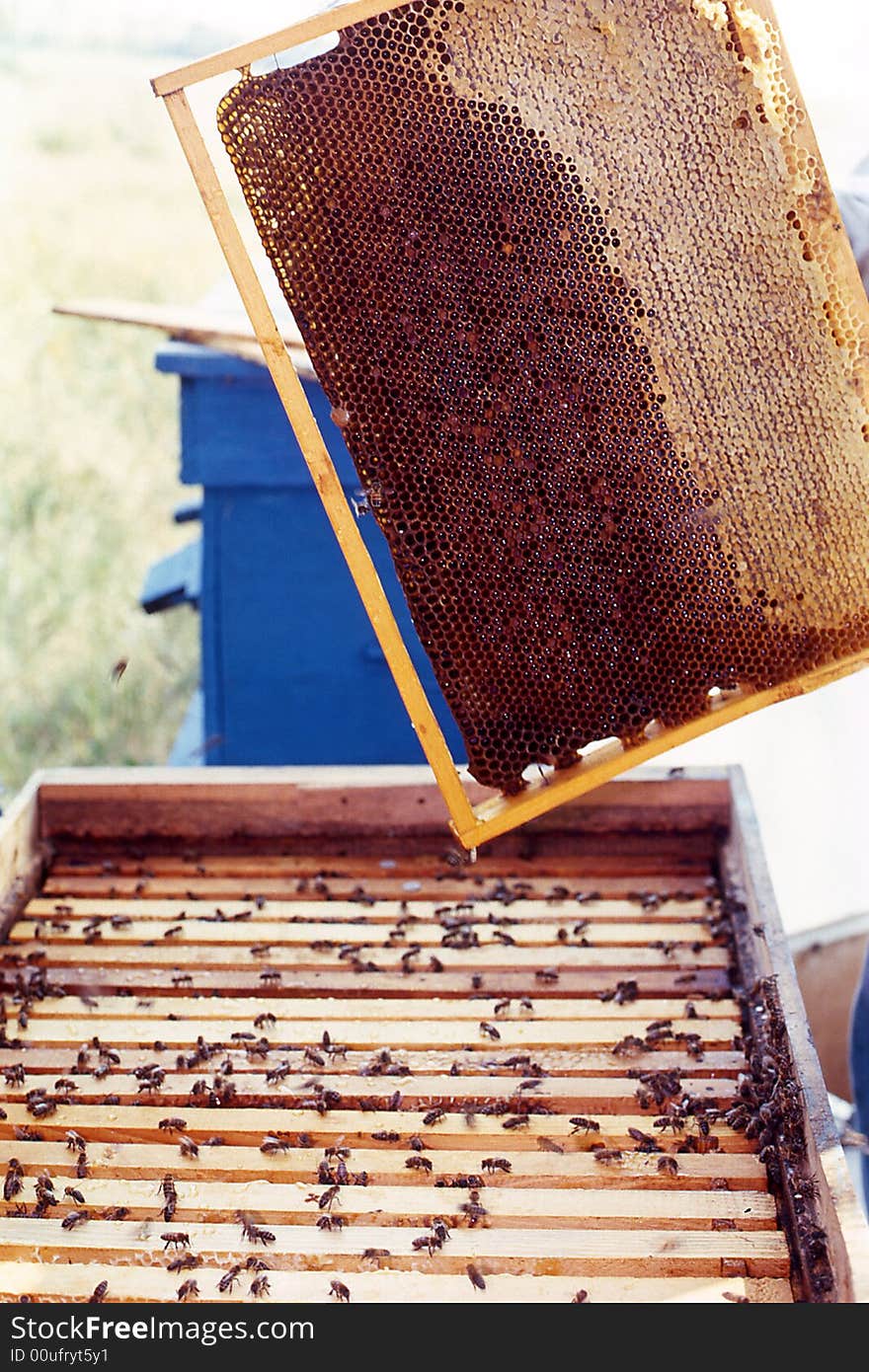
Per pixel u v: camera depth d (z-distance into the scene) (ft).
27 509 24.68
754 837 9.13
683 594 7.18
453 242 6.66
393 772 10.12
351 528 6.73
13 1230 6.37
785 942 7.97
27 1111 7.24
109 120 42.98
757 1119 6.83
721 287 6.89
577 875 9.68
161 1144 7.01
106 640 22.80
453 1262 6.12
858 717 14.30
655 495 7.07
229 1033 7.91
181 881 9.66
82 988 8.41
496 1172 6.72
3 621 22.57
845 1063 13.00
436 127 6.50
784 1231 6.28
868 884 13.11
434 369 6.78
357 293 6.64
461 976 8.43
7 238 34.12
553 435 6.94
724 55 6.66
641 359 6.91
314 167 6.47
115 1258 6.24
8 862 9.21
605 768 7.16
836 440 7.06
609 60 6.59
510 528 7.00
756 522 7.13
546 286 6.77
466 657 7.09
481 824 7.02
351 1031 7.88
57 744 20.62
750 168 6.78
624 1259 6.08
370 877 9.70
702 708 7.36
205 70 6.12
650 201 6.76
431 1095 7.27
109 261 33.53
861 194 8.86
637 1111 7.18
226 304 14.97
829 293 6.91
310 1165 6.81
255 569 13.41
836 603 7.25
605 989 8.23
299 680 13.79
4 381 28.99
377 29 6.33
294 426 6.61
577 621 7.14
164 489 26.78
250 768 10.25
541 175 6.64
